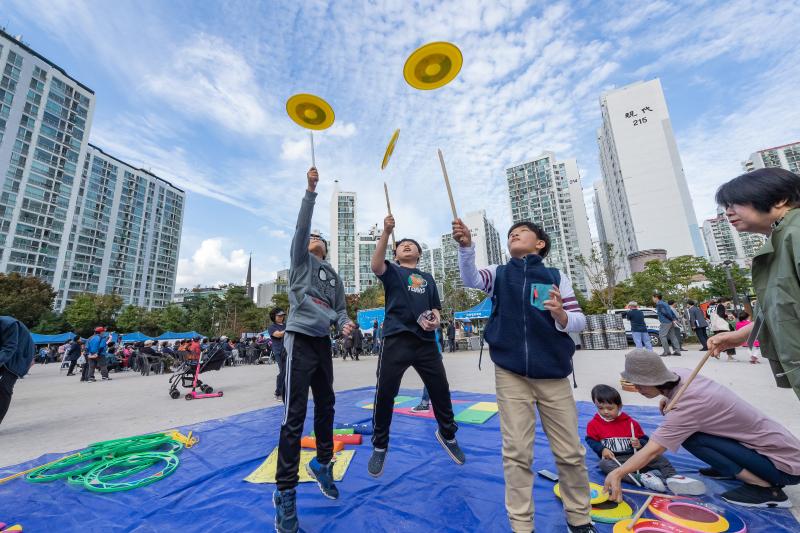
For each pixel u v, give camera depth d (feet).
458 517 6.59
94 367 38.96
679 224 192.24
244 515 6.95
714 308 30.94
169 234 307.99
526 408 6.05
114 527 6.68
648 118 207.51
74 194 205.98
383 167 8.98
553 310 5.72
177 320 173.27
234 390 26.43
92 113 217.56
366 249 287.69
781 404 13.16
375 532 6.22
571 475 5.76
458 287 127.34
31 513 7.29
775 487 6.61
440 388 8.39
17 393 28.50
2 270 176.76
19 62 183.11
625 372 7.77
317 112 8.44
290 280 7.99
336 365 47.06
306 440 11.39
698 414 6.79
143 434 13.65
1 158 176.55
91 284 236.43
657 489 7.28
